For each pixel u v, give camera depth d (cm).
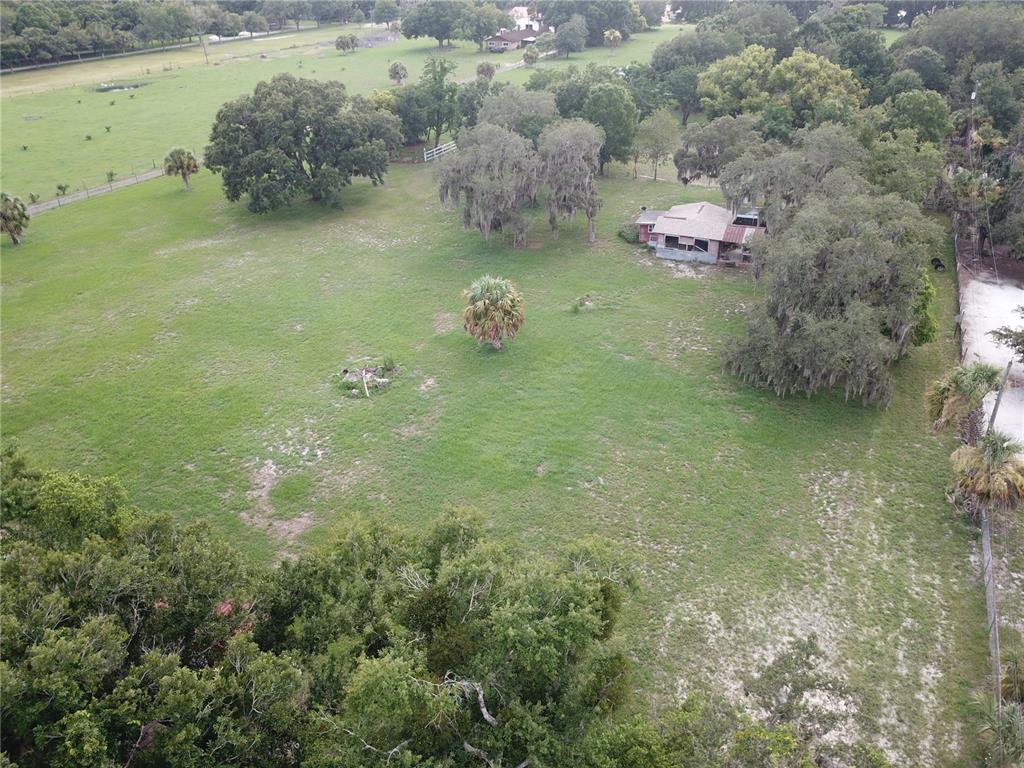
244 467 3412
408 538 2455
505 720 1828
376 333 4550
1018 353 3716
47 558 2047
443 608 2006
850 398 3762
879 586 2698
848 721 2212
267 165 6219
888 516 3019
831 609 2612
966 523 2967
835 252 3681
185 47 16475
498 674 1867
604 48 14325
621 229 5981
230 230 6359
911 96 6500
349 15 19712
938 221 6022
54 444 3575
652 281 5159
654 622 2575
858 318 3462
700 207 5762
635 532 2977
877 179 5062
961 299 4788
